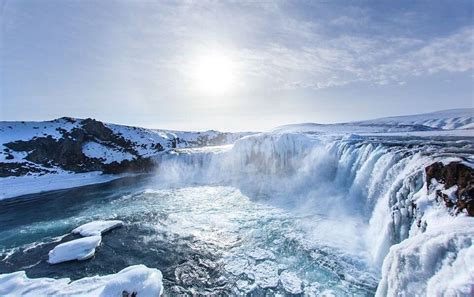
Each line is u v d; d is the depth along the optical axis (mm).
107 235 17266
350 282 10758
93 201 27391
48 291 10844
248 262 13062
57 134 50062
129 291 9992
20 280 11852
